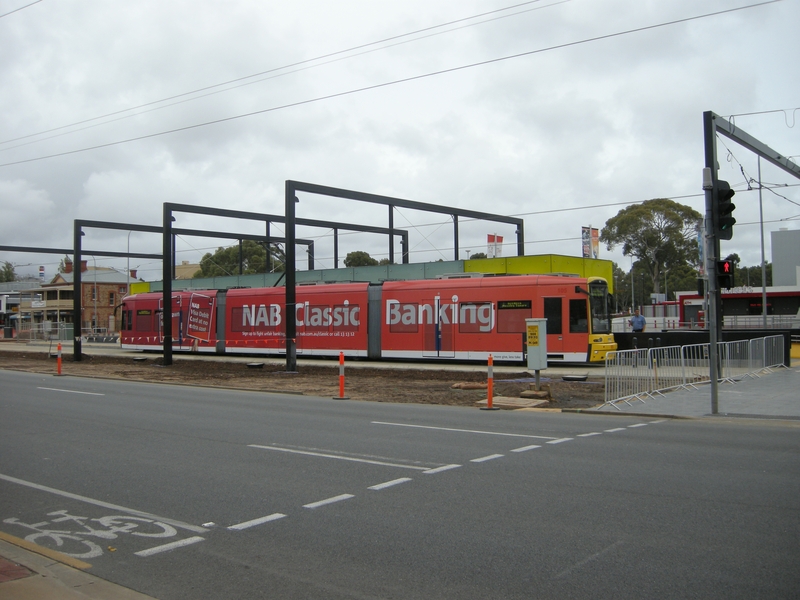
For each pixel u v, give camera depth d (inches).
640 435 455.5
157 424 514.6
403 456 382.9
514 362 1099.9
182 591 198.2
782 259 2928.2
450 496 295.4
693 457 375.6
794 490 301.0
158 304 1524.4
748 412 565.3
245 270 3371.1
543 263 1332.4
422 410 601.0
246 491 310.3
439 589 195.9
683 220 2888.8
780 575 201.2
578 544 231.3
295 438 446.6
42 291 3208.7
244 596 194.1
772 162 806.5
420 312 1121.4
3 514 280.1
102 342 2321.6
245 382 901.2
